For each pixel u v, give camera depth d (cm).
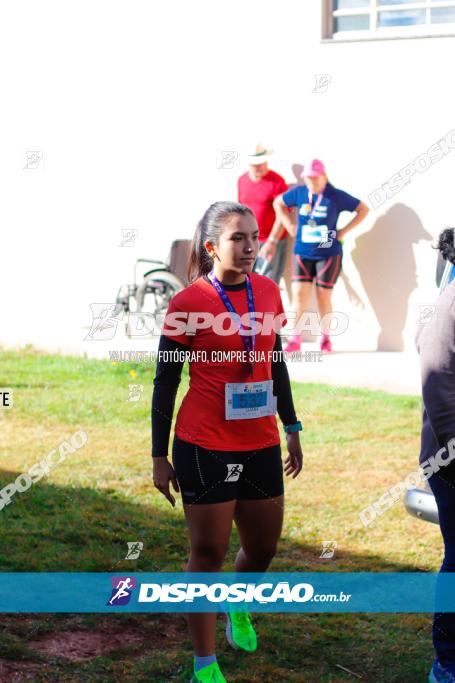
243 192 1006
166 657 410
